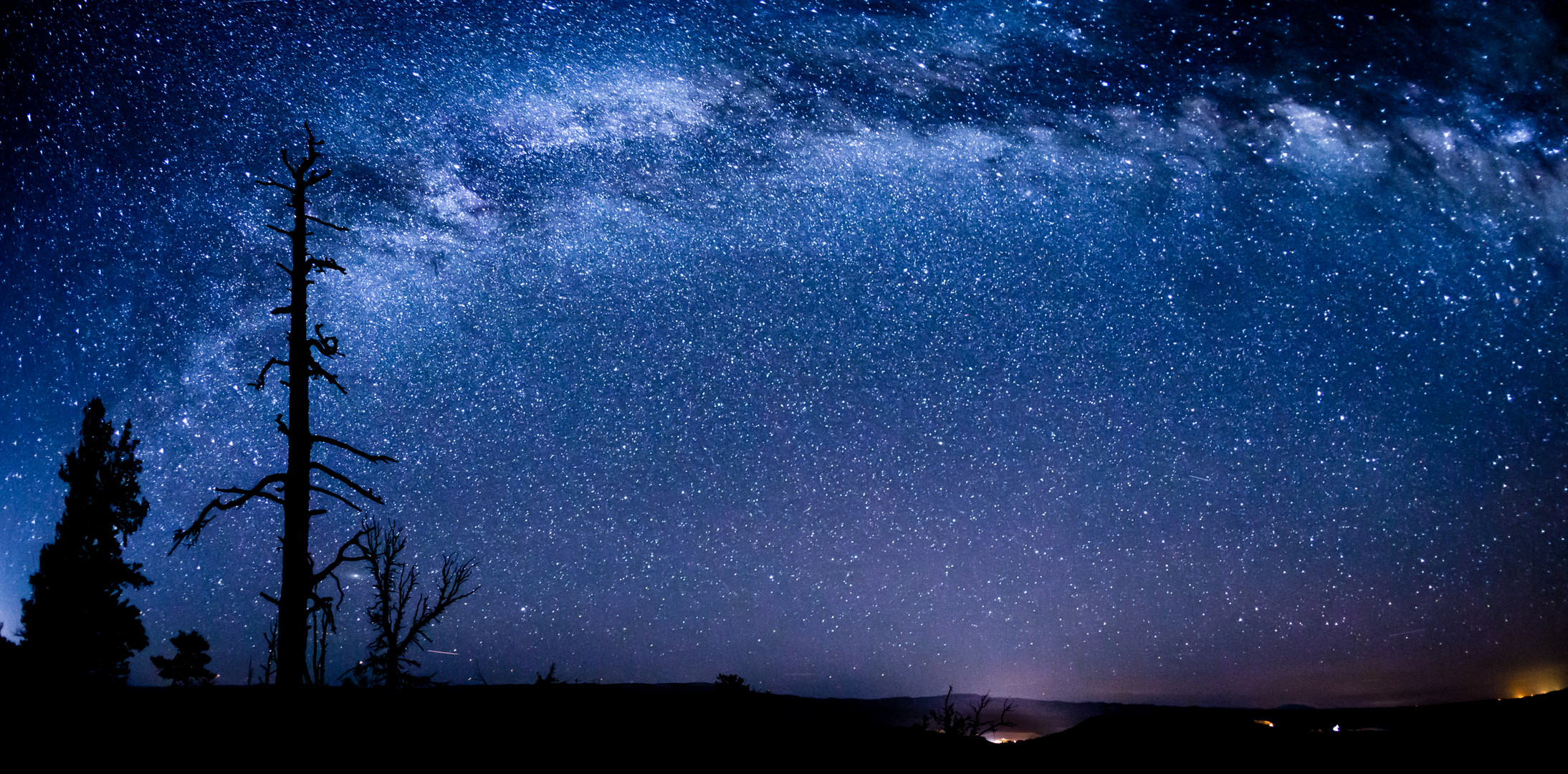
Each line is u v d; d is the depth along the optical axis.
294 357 7.79
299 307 7.94
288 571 7.29
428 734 7.84
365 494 7.82
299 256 8.09
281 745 6.96
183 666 14.54
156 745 6.99
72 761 6.58
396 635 9.01
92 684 10.36
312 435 7.74
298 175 8.32
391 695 8.88
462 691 10.33
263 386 7.64
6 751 6.64
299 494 7.51
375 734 7.59
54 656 13.54
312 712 7.59
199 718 7.71
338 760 6.88
